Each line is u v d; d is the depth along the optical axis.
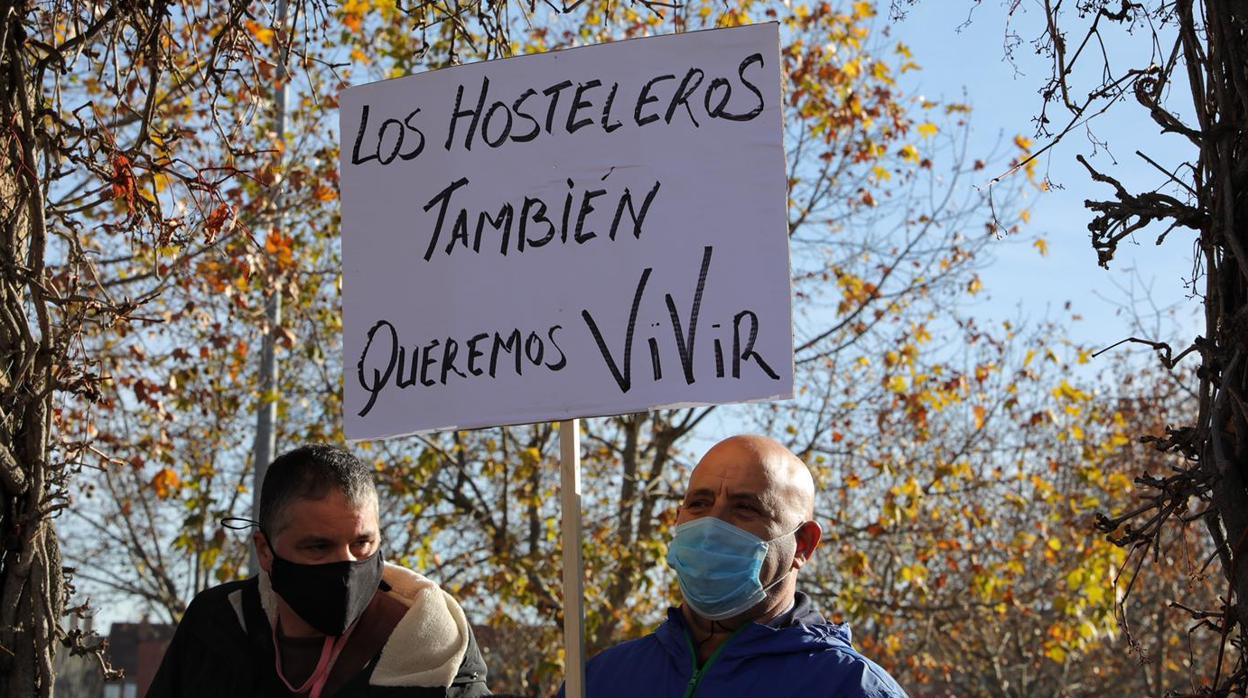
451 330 3.14
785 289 2.93
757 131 3.02
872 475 13.76
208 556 12.20
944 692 20.77
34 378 3.34
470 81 3.25
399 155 3.28
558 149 3.14
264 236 10.13
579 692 2.89
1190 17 2.89
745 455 3.11
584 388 3.00
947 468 12.73
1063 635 12.85
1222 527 2.81
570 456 2.99
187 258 7.23
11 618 3.20
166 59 4.11
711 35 3.09
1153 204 2.88
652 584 12.27
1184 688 18.50
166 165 4.37
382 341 3.19
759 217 2.98
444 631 3.02
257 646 3.00
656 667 3.15
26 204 3.43
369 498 2.98
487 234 3.16
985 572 13.03
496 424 3.05
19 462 3.28
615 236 3.05
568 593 2.94
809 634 3.03
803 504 3.12
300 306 10.52
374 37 11.73
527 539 13.66
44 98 3.68
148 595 15.77
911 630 16.84
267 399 10.37
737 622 3.09
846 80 13.07
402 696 2.92
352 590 2.92
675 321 2.97
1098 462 14.05
